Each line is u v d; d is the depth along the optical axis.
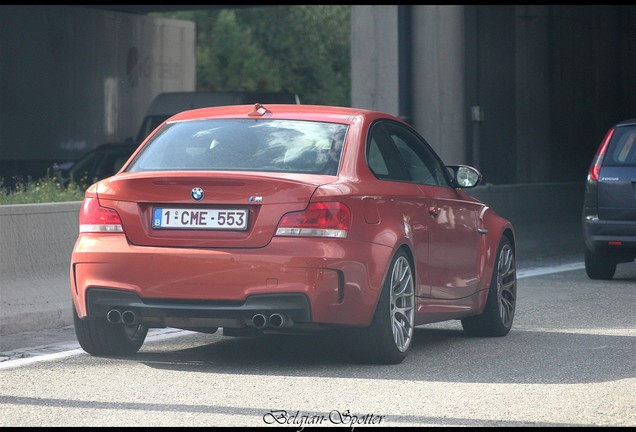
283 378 14.31
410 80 41.53
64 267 20.56
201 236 14.43
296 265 14.15
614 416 12.23
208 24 126.19
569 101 57.47
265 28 128.25
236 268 14.21
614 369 15.14
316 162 15.04
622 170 27.17
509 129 52.28
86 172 47.06
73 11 53.91
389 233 15.08
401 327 15.45
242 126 15.80
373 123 16.08
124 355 16.16
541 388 13.74
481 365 15.44
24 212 19.69
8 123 50.25
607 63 61.50
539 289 25.70
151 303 14.52
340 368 15.09
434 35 41.28
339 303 14.38
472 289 17.70
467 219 17.64
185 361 15.66
